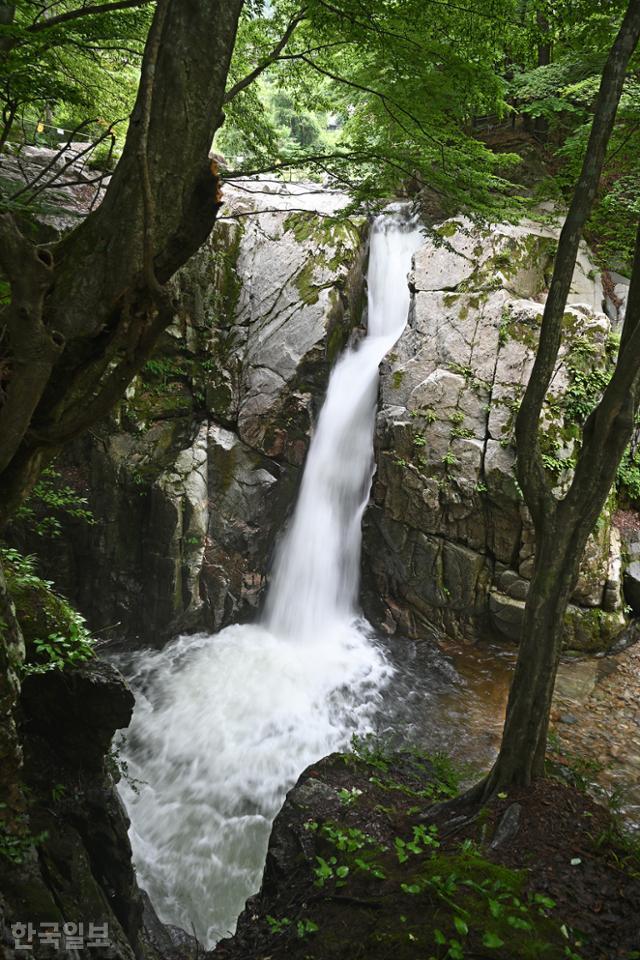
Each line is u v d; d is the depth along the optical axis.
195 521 9.76
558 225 8.75
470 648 9.64
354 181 6.04
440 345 9.69
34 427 2.79
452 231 10.02
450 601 9.70
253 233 10.72
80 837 4.25
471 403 9.37
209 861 6.10
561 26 6.02
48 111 9.85
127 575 9.88
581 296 10.10
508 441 9.02
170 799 6.84
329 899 3.60
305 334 10.13
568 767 4.66
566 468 8.76
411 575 9.95
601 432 3.90
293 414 10.25
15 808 3.46
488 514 9.28
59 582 9.71
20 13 5.93
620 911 3.20
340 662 9.34
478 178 5.57
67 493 9.02
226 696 8.49
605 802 6.36
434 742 7.62
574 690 8.28
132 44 7.55
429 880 3.35
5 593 3.42
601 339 8.99
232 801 6.83
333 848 4.09
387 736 7.76
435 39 5.59
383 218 11.02
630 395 3.83
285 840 4.40
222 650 9.57
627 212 10.38
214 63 2.66
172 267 2.82
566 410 8.90
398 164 5.48
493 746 7.54
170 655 9.47
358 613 10.59
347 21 5.26
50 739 4.43
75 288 2.70
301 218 10.55
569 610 8.97
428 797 4.86
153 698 8.45
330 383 10.52
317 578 10.29
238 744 7.64
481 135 13.71
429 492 9.51
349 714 8.21
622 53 3.64
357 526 10.39
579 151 9.02
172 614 9.68
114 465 9.66
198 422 10.48
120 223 2.66
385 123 6.64
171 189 2.68
